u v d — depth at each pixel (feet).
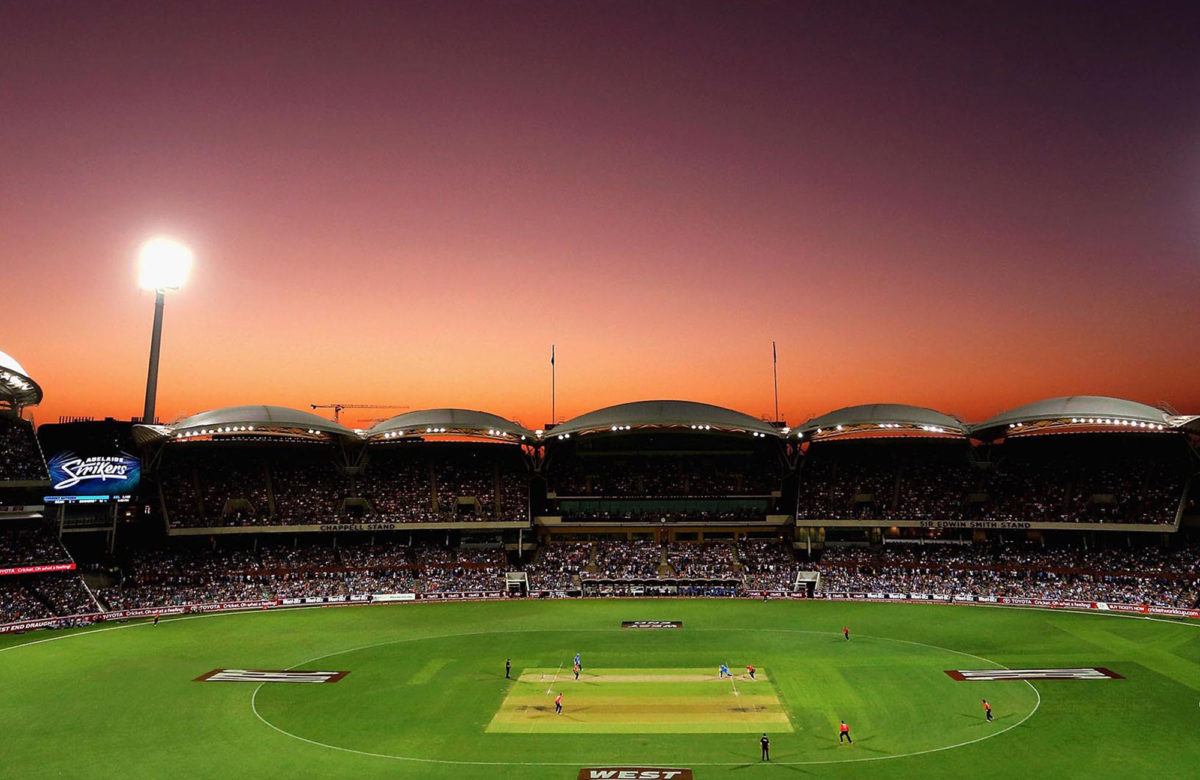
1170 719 137.39
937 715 141.59
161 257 326.03
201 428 299.58
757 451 370.73
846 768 117.70
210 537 327.67
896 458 351.25
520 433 338.13
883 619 238.48
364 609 269.23
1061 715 140.26
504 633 223.92
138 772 119.96
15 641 216.33
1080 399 290.15
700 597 291.38
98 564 297.94
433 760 124.16
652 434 366.84
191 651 202.80
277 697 159.43
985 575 287.07
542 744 130.62
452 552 328.08
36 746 131.95
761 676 170.81
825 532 336.29
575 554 333.42
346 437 330.95
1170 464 301.84
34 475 276.21
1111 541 301.84
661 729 136.98
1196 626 217.56
